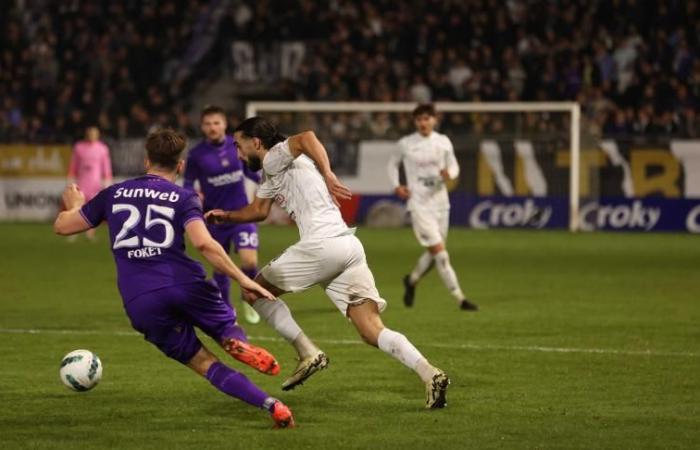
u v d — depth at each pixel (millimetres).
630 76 63062
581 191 58188
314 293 33688
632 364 21719
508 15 66375
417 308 30438
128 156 62938
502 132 59250
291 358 22719
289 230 59000
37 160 64062
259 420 17031
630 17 65312
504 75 64812
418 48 66938
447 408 17828
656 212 57656
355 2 71875
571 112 56938
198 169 27359
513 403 18188
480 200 59688
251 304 18188
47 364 21766
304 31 71000
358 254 18219
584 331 26062
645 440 15680
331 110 59125
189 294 15820
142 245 15875
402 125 60531
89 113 66562
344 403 18281
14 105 68375
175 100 68625
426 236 30125
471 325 27109
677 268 40750
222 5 75625
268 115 61406
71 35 71250
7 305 30656
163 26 72188
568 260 43781
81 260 43375
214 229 27094
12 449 15289
